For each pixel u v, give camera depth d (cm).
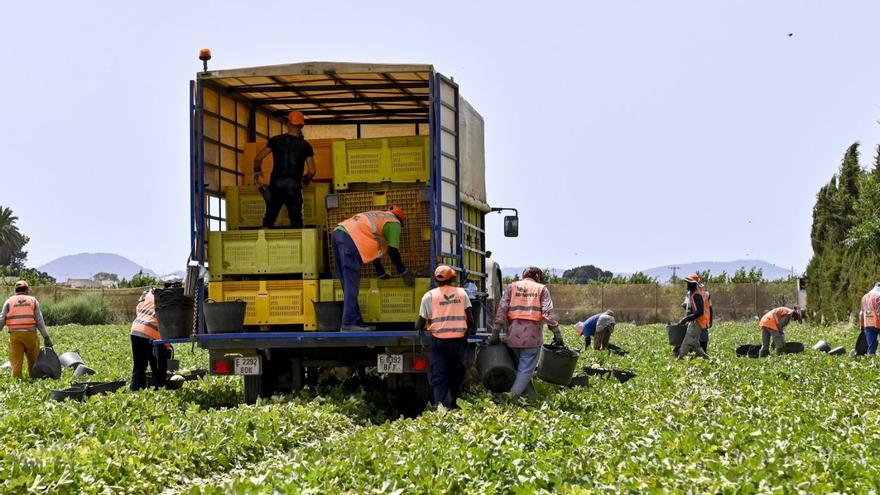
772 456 1677
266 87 3080
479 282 3472
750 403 2628
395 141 2856
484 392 2884
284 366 2991
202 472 1931
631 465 1656
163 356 3306
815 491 1466
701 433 2014
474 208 3341
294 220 2927
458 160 2898
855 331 7275
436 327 2667
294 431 2278
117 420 2406
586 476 1648
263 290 2823
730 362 4022
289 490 1548
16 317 3834
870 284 7531
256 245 2828
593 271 17950
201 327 2814
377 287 2772
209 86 2948
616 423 2238
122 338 6844
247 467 2009
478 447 1844
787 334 7169
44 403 2741
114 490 1697
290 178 2914
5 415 2378
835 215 8806
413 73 2769
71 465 1719
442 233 2769
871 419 2222
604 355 4694
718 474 1571
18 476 1631
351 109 3478
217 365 2831
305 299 2808
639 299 10762
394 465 1734
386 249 2781
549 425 2203
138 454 1889
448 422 2242
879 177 7950
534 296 2828
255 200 3014
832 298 8512
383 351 2870
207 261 2852
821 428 2067
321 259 2877
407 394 3092
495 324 2850
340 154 2884
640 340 6219
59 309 10188
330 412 2605
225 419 2267
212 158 2964
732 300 10825
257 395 2900
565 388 3125
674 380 3369
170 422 2281
